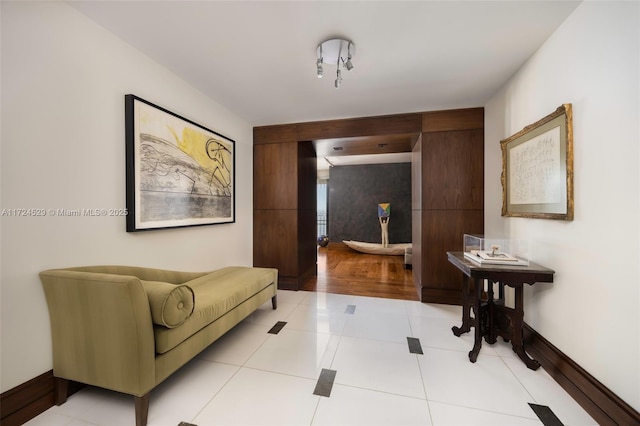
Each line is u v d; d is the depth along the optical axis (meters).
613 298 1.34
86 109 1.68
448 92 2.78
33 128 1.42
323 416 1.39
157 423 1.34
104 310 1.33
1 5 1.29
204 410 1.43
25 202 1.38
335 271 4.93
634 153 1.24
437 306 3.08
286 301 3.24
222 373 1.77
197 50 2.06
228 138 3.22
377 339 2.25
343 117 3.54
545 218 1.85
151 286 1.45
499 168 2.73
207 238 2.87
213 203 2.92
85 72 1.67
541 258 1.95
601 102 1.42
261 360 1.93
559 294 1.74
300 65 2.27
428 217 3.26
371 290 3.72
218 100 3.00
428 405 1.47
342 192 7.79
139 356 1.30
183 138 2.46
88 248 1.69
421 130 3.31
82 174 1.65
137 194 1.98
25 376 1.37
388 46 2.00
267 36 1.89
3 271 1.30
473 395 1.56
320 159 6.92
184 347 1.59
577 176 1.59
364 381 1.68
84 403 1.49
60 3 1.54
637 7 1.21
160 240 2.24
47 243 1.47
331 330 2.43
